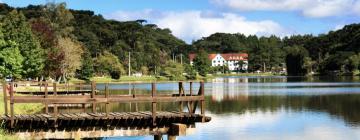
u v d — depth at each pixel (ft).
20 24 227.81
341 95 262.47
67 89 204.85
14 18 231.09
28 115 82.33
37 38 261.44
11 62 194.59
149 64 625.00
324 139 116.78
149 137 107.45
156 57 634.84
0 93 155.84
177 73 564.71
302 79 552.41
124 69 562.25
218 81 525.75
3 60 193.98
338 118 156.35
